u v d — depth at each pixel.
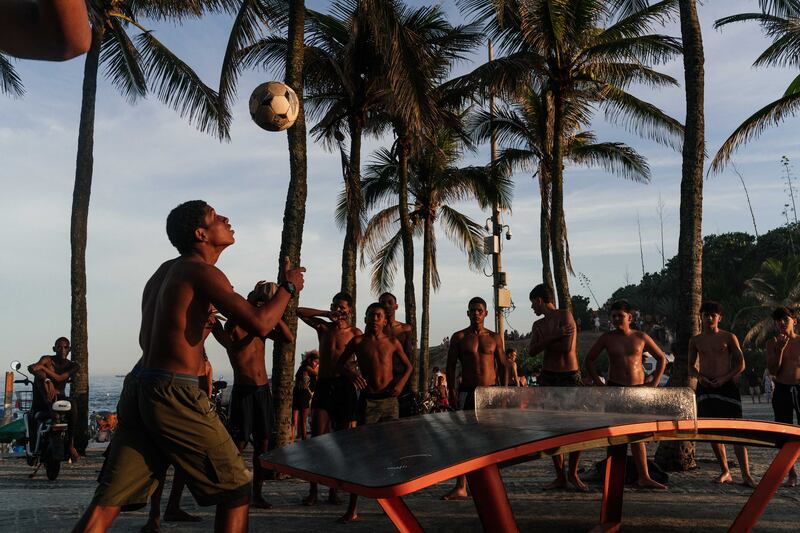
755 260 60.88
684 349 9.42
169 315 3.18
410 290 20.73
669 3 16.62
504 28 17.30
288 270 3.46
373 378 6.79
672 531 5.29
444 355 54.53
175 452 3.12
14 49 0.83
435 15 18.12
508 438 2.76
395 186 25.33
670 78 18.08
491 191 24.16
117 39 15.24
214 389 10.51
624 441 3.22
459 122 18.92
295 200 10.27
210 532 5.44
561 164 17.62
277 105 6.98
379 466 2.56
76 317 13.34
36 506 6.82
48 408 9.58
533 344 7.80
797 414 8.11
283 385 9.84
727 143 14.02
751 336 41.12
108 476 3.14
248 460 10.77
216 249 3.54
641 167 23.61
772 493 3.69
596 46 17.34
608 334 7.84
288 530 5.46
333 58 16.84
